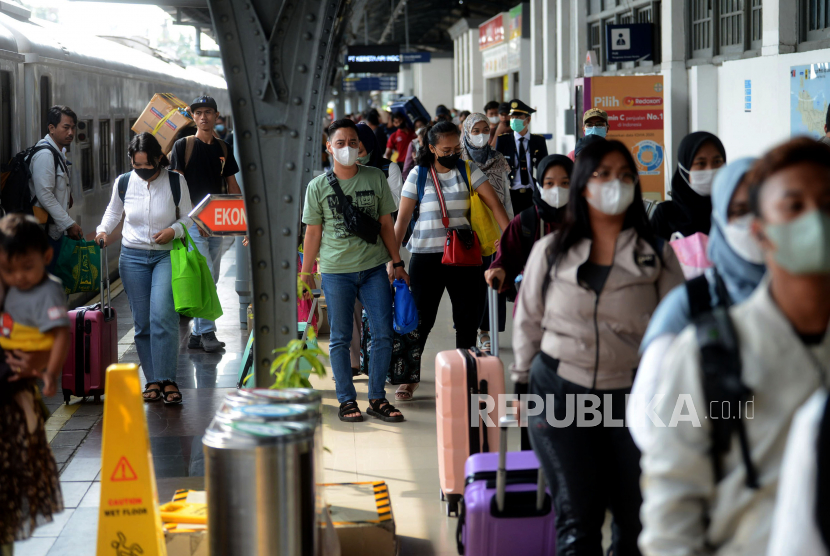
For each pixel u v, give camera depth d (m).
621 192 6.73
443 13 94.50
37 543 9.66
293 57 9.25
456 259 14.21
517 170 22.16
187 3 25.03
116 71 29.47
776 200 3.98
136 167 14.71
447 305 23.78
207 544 7.84
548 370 7.13
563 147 46.75
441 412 10.16
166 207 14.87
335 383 14.95
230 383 16.64
